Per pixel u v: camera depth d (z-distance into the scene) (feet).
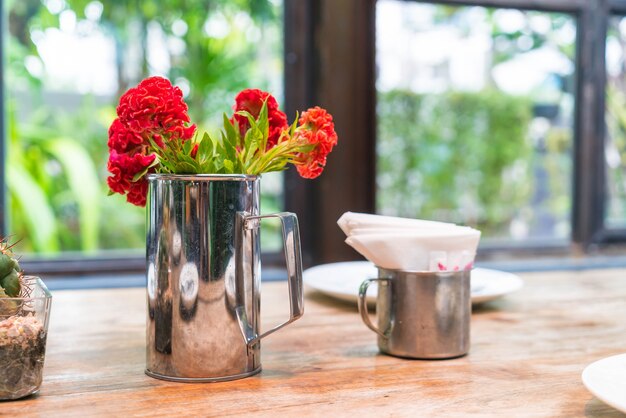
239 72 8.45
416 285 3.19
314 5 7.18
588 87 8.22
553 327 3.95
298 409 2.50
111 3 8.79
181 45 8.80
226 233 2.83
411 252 3.19
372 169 7.25
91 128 8.96
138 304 4.59
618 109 8.43
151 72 8.93
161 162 2.85
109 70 8.94
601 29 8.21
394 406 2.54
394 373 2.99
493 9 8.12
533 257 8.08
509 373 3.00
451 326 3.22
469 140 8.88
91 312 4.32
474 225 9.12
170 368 2.84
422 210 8.83
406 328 3.21
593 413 2.48
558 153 8.57
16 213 8.26
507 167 8.96
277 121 3.11
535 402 2.60
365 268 5.45
